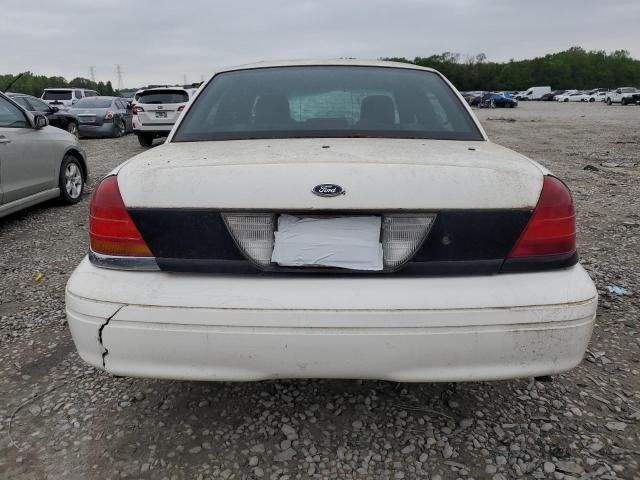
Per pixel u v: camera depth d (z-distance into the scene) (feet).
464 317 5.59
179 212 5.83
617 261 13.53
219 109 8.34
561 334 5.76
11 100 17.57
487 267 5.81
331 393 7.82
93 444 6.77
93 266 6.16
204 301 5.67
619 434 6.88
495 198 5.79
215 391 7.88
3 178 16.07
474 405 7.51
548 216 5.90
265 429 7.05
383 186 5.67
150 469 6.35
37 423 7.17
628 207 19.84
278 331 5.60
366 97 8.39
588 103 188.44
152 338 5.75
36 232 16.92
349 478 6.21
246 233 5.81
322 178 5.68
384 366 5.66
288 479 6.20
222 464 6.43
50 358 8.85
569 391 7.81
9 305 11.10
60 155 19.71
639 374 8.25
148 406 7.54
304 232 5.74
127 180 6.08
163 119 44.39
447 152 6.59
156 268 5.92
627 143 44.09
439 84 9.04
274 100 8.34
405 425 7.11
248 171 5.80
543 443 6.73
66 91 76.02
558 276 5.90
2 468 6.35
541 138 49.80
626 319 10.12
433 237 5.74
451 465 6.39
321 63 9.42
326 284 5.68
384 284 5.68
